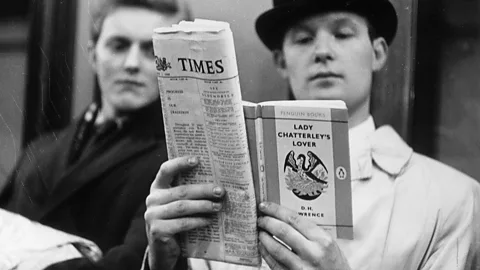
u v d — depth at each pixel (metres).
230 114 1.43
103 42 2.20
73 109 2.25
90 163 2.21
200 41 1.39
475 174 1.96
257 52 2.04
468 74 1.96
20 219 2.27
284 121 1.47
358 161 1.99
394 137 1.99
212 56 1.39
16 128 2.31
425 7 1.96
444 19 1.96
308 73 2.01
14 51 2.31
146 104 2.16
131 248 2.14
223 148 1.48
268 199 1.54
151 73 2.16
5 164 2.31
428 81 1.98
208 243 1.61
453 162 1.97
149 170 2.15
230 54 1.39
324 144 1.46
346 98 1.99
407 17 1.97
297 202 1.52
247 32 2.05
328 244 1.47
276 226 1.50
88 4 2.21
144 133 2.17
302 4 1.99
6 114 2.32
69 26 2.24
